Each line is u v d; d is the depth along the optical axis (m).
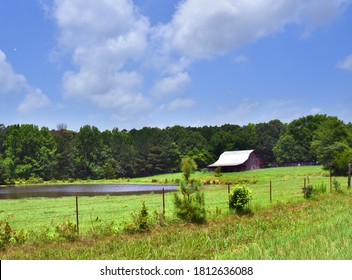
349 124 118.00
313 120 152.75
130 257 13.23
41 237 17.11
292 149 151.88
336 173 67.88
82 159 141.50
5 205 39.72
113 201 39.22
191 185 21.12
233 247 14.54
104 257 13.41
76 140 146.50
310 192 30.34
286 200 29.41
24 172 129.75
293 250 11.77
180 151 158.12
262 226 18.81
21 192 70.69
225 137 155.00
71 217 26.25
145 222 18.62
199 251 13.91
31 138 135.75
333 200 28.22
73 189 77.94
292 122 156.50
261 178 72.56
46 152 136.12
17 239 16.44
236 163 122.69
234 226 19.03
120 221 23.69
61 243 16.23
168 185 85.81
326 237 13.47
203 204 20.80
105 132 163.50
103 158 146.50
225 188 54.41
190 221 20.30
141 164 148.25
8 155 136.50
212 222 20.52
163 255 13.37
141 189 70.94
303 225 18.14
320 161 80.88
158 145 149.12
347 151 67.31
